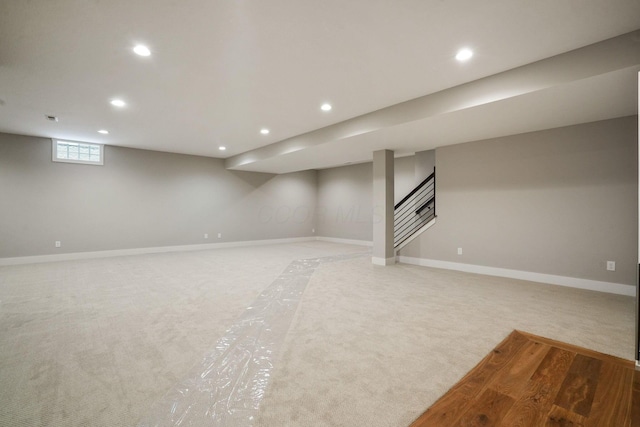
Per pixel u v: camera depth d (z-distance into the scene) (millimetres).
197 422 1475
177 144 6352
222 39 2398
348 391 1727
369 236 8555
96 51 2572
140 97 3627
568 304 3281
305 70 2932
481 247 4871
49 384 1776
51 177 5785
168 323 2721
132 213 6719
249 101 3752
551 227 4188
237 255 6727
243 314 2961
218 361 2059
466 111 3316
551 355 2143
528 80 2770
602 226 3803
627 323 2729
